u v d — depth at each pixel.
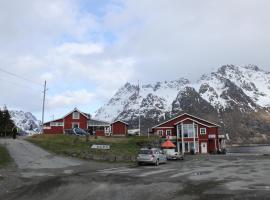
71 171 28.92
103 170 30.56
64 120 84.12
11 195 18.44
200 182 21.27
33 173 26.94
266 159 50.81
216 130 87.00
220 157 61.22
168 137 76.88
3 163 32.38
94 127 88.19
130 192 18.20
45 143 53.16
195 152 84.25
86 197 17.42
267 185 19.73
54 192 18.67
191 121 85.75
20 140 59.62
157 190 18.52
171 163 42.94
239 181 21.70
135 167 34.78
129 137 70.12
